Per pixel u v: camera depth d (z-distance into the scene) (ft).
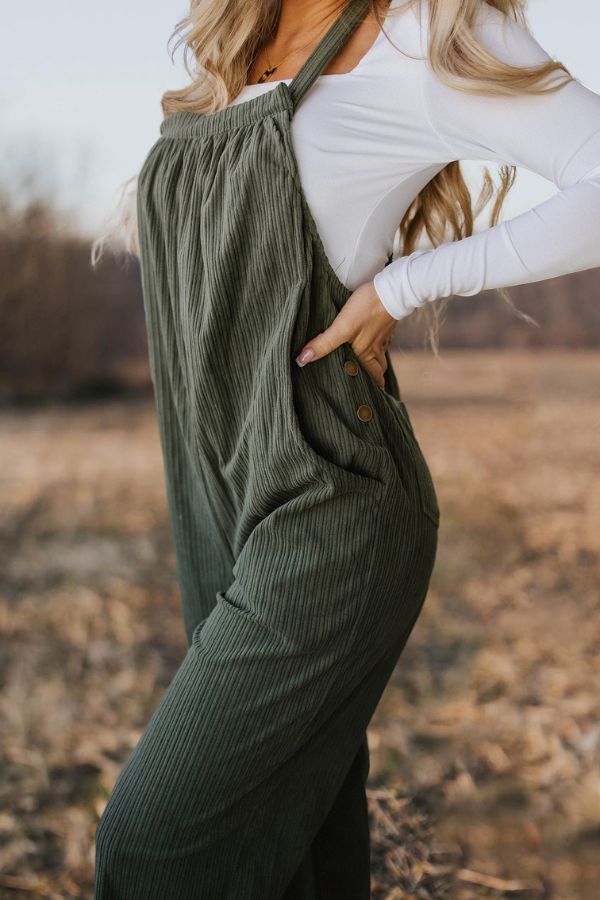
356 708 4.15
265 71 4.41
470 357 38.09
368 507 3.80
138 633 11.07
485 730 8.31
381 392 4.09
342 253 3.93
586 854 6.46
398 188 3.97
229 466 4.15
